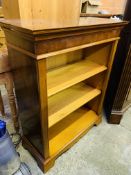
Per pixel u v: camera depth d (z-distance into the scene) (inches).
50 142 46.3
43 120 34.2
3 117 61.1
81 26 28.8
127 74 50.0
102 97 53.7
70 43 29.7
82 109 60.3
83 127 52.5
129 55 46.9
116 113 58.1
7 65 38.9
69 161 45.9
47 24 28.3
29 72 29.8
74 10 46.4
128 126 60.2
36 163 44.6
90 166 44.9
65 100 46.6
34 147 44.0
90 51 50.0
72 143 48.8
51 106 43.6
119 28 41.4
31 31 22.1
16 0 34.2
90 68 46.3
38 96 30.4
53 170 43.3
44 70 27.9
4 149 34.4
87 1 85.9
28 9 36.4
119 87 52.8
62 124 52.9
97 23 33.6
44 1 38.2
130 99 64.9
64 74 42.0
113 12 139.8
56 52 27.9
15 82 39.2
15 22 29.5
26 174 40.7
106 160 46.9
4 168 36.9
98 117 57.6
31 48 25.4
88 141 52.6
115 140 53.6
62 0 41.7
